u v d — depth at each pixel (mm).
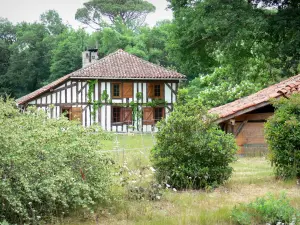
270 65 29328
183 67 29672
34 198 6184
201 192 9125
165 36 62875
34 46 68375
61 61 61625
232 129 15797
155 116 34750
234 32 23312
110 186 8195
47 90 32312
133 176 10094
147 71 34562
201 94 30453
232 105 17859
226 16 23328
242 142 15766
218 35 24766
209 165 9570
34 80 65750
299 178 10188
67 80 32938
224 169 9625
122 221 6941
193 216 7020
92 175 7434
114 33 62688
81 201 6801
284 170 10188
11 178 6211
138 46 61062
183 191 9242
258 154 15633
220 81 31844
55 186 6422
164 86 34688
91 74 32906
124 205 7660
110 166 8016
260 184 9812
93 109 33406
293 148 10109
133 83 34219
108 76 33031
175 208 7707
